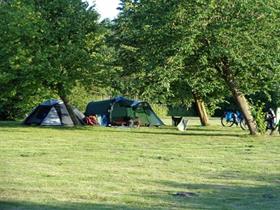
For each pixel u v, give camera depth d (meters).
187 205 12.87
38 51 37.62
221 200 13.60
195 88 40.00
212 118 68.00
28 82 38.03
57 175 16.94
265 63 31.56
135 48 34.94
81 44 38.78
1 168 18.19
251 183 16.20
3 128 38.03
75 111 44.53
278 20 31.45
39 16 38.09
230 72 33.88
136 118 44.09
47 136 31.48
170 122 57.16
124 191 14.54
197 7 30.73
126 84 41.00
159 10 32.09
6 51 37.62
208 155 23.19
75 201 13.11
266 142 29.52
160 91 34.25
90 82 39.09
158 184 15.76
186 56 31.61
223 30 30.55
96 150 24.38
